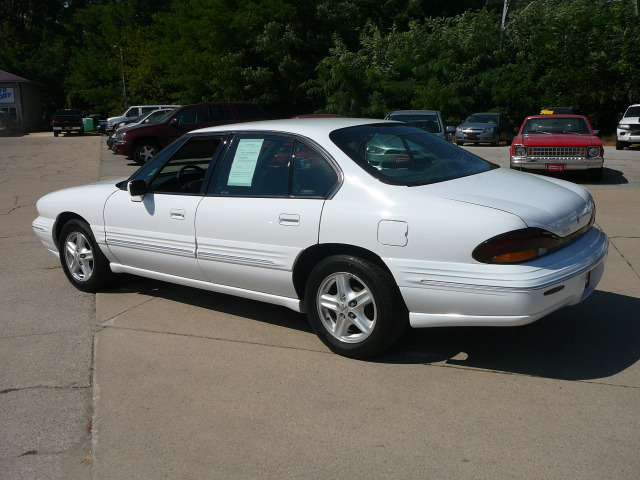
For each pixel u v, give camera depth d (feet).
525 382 13.05
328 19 118.73
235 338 15.96
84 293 20.15
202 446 11.00
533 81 107.76
